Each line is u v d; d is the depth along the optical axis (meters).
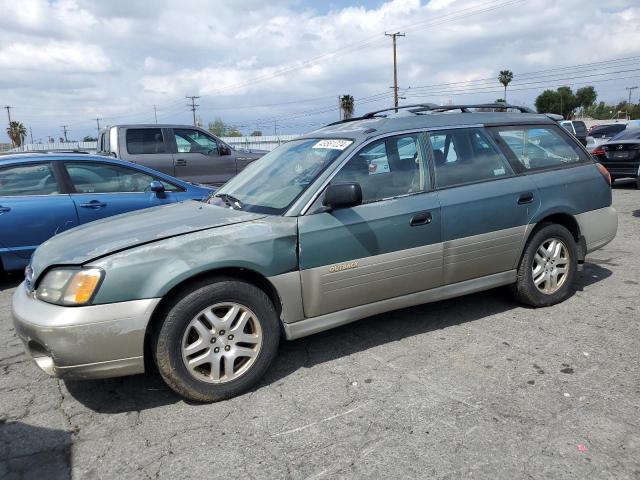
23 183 6.05
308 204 3.56
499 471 2.55
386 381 3.48
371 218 3.68
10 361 4.04
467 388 3.34
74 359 2.98
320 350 4.00
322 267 3.54
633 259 6.13
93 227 3.84
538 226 4.52
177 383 3.18
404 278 3.86
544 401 3.14
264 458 2.74
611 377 3.40
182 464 2.73
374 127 4.02
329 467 2.64
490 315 4.53
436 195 3.97
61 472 2.70
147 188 6.77
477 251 4.15
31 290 3.27
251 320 3.39
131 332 3.02
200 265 3.15
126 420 3.16
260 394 3.39
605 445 2.71
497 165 4.33
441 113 4.37
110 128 10.38
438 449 2.74
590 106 93.12
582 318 4.39
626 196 11.46
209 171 10.73
